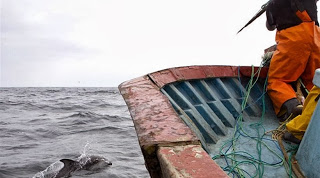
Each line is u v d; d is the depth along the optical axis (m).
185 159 1.60
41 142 13.77
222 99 4.23
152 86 3.20
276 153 2.94
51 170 9.20
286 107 3.72
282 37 3.83
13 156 10.85
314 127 2.37
